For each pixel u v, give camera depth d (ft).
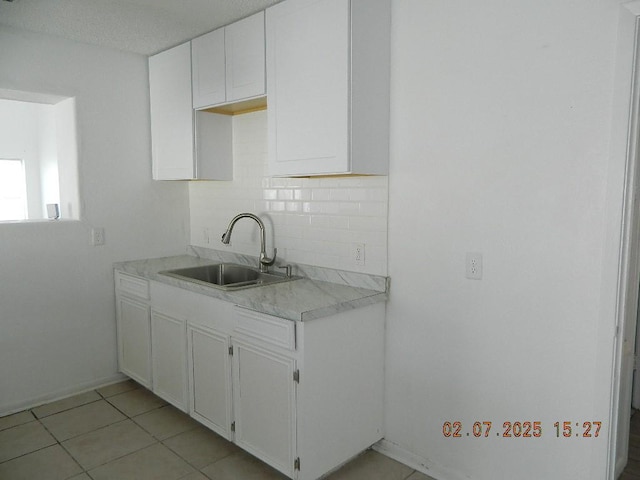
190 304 8.41
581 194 5.61
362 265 7.91
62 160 10.41
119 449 8.00
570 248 5.73
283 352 6.72
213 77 8.98
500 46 6.13
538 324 6.04
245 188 10.05
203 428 8.73
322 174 7.11
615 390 5.60
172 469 7.45
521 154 6.05
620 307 5.51
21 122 17.66
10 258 9.15
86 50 9.81
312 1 6.95
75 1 7.65
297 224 8.96
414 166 7.10
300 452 6.57
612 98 5.31
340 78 6.68
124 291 10.21
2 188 17.52
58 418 9.05
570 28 5.57
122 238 10.68
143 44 9.86
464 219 6.62
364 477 7.22
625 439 7.55
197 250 11.51
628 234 5.44
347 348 7.07
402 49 7.11
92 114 10.02
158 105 10.48
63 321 9.90
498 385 6.46
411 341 7.37
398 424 7.65
